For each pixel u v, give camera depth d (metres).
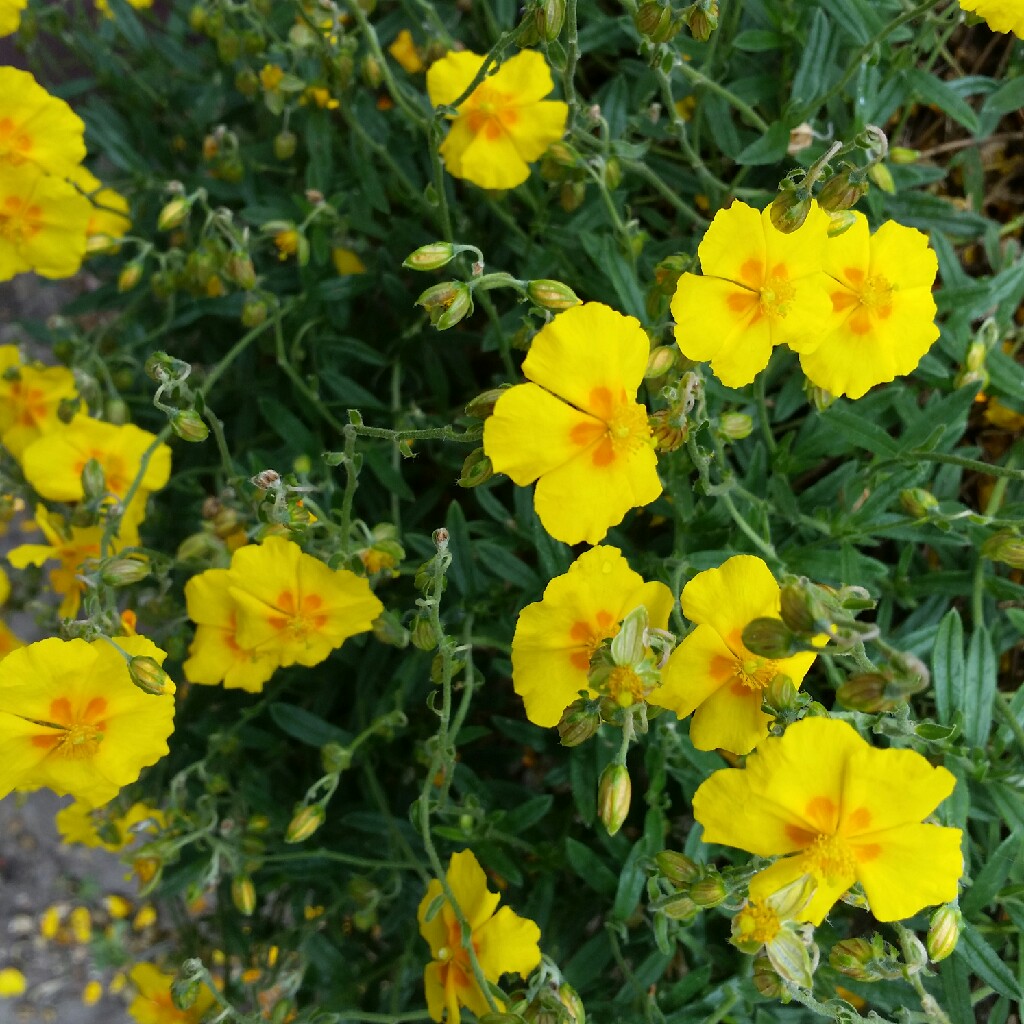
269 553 0.16
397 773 0.22
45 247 0.19
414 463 0.22
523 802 0.19
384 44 0.22
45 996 0.36
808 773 0.12
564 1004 0.14
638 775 0.20
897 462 0.17
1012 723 0.16
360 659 0.20
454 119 0.18
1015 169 0.21
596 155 0.17
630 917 0.18
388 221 0.22
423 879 0.19
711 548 0.18
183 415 0.16
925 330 0.16
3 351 0.22
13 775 0.15
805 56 0.18
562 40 0.19
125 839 0.22
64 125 0.18
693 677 0.14
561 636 0.15
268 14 0.21
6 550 0.34
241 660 0.18
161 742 0.15
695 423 0.15
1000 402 0.19
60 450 0.19
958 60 0.21
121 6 0.24
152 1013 0.21
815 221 0.15
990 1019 0.17
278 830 0.20
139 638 0.15
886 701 0.11
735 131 0.19
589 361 0.14
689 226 0.21
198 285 0.20
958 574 0.18
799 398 0.19
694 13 0.15
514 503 0.20
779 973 0.12
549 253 0.19
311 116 0.21
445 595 0.20
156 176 0.24
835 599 0.12
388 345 0.23
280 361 0.20
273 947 0.22
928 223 0.19
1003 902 0.16
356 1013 0.16
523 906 0.20
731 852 0.17
